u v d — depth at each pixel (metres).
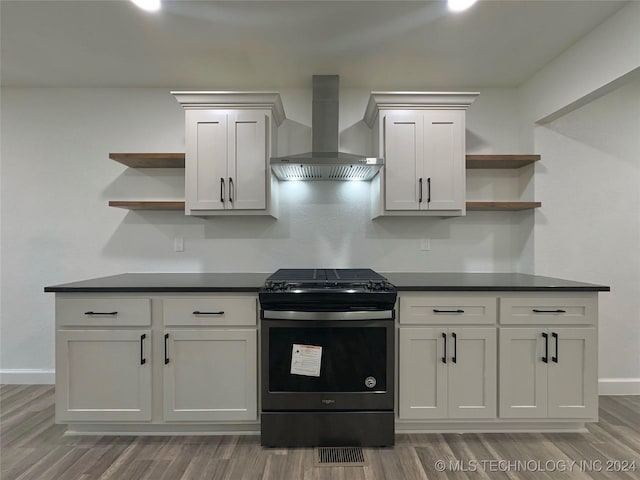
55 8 1.87
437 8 1.89
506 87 2.81
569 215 2.64
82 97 2.80
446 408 2.06
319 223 2.82
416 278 2.42
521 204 2.56
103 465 1.82
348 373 1.99
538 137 2.63
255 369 2.04
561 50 2.30
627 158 2.65
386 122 2.44
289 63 2.44
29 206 2.80
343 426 1.97
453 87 2.80
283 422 1.97
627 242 2.65
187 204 2.44
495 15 1.95
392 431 1.98
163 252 2.82
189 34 2.11
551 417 2.06
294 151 2.79
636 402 2.53
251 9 1.89
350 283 2.07
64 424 2.21
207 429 2.11
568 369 2.07
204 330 2.05
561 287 2.05
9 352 2.81
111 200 2.81
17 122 2.79
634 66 1.85
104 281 2.29
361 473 1.75
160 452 1.93
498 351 2.07
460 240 2.82
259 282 2.25
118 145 2.80
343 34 2.11
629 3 1.86
